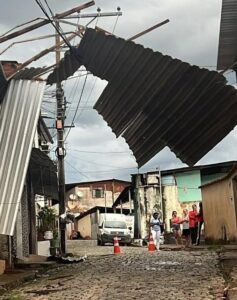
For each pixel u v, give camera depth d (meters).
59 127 23.38
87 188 62.44
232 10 8.38
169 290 10.22
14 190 9.91
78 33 9.48
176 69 8.35
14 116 10.28
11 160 10.06
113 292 10.46
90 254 23.00
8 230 9.71
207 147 9.15
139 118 9.58
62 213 23.22
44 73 10.84
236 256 16.67
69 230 57.56
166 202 39.94
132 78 9.16
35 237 23.84
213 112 8.70
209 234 29.25
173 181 40.00
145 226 40.34
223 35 9.09
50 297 10.46
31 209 23.62
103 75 9.75
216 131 8.93
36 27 9.87
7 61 11.79
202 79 8.30
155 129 9.42
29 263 18.12
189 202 39.22
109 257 20.20
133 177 42.69
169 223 39.47
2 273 15.05
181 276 12.30
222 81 8.16
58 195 23.64
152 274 13.11
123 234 35.62
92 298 9.91
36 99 10.38
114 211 51.72
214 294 9.38
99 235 36.31
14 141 10.16
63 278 13.87
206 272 12.80
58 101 23.34
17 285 13.16
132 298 9.60
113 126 10.21
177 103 8.90
